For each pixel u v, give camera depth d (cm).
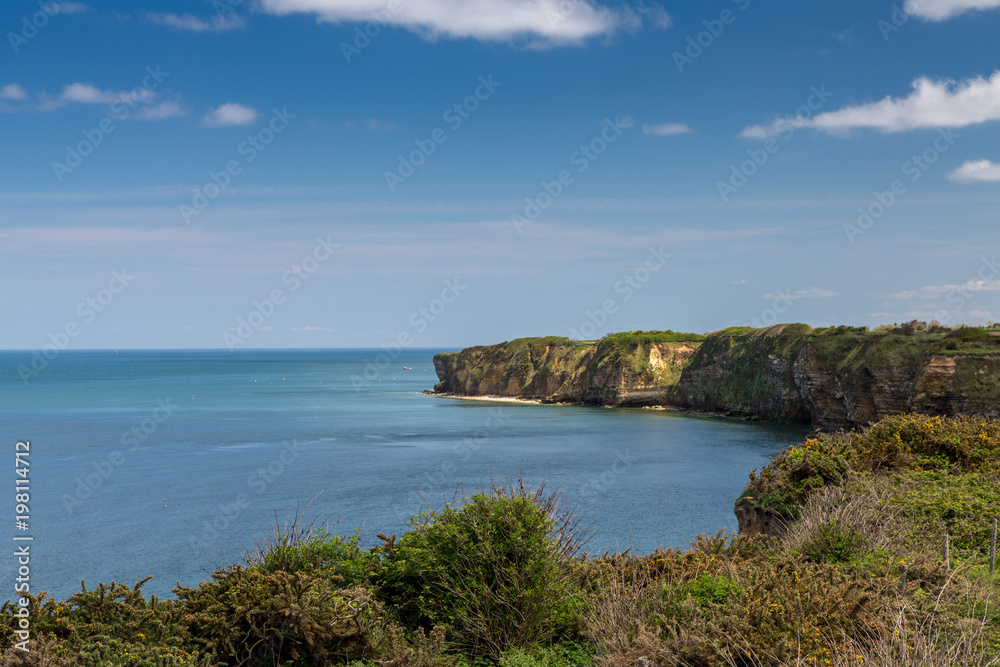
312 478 5419
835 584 827
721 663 698
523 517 945
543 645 898
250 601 835
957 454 1656
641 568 1007
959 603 809
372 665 817
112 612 816
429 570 943
